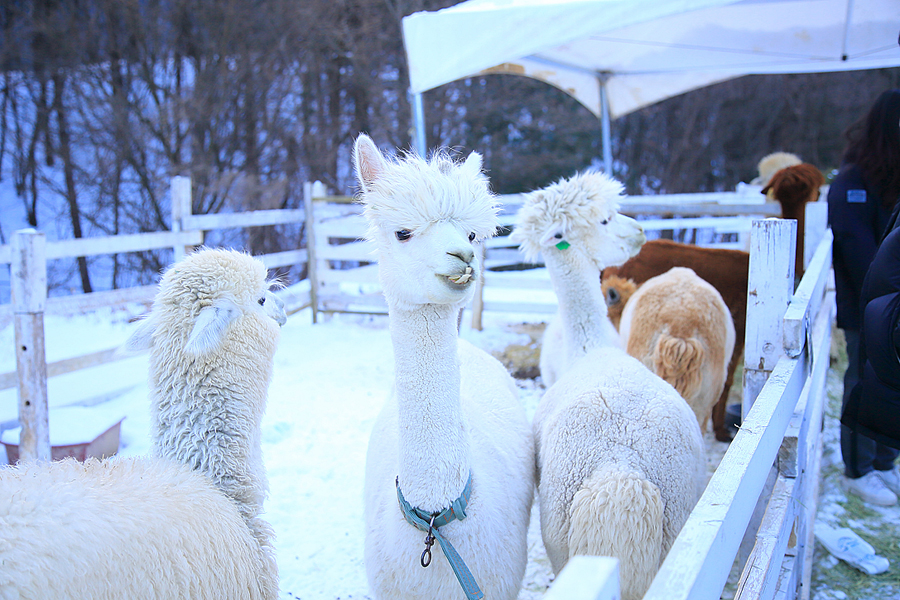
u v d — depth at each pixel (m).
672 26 7.67
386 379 6.43
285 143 16.08
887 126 3.67
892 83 19.50
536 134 18.64
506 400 2.86
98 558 1.59
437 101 16.98
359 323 9.00
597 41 8.13
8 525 1.50
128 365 6.90
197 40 14.61
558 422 2.53
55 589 1.49
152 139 14.28
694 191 21.08
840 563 3.33
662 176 21.09
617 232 3.44
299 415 5.48
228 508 2.13
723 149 21.03
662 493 2.27
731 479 1.42
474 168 2.28
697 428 2.61
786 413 2.16
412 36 6.20
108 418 4.56
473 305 8.05
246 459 2.35
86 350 7.64
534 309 8.22
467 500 2.10
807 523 2.89
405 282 2.04
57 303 5.56
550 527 2.40
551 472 2.44
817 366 3.26
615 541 2.09
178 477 2.05
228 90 14.34
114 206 14.42
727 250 5.05
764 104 20.62
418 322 2.07
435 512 2.06
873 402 2.85
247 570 2.09
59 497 1.64
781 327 2.54
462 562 2.02
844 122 20.00
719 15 7.38
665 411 2.43
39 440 4.23
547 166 18.56
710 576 1.16
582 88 9.69
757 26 7.67
